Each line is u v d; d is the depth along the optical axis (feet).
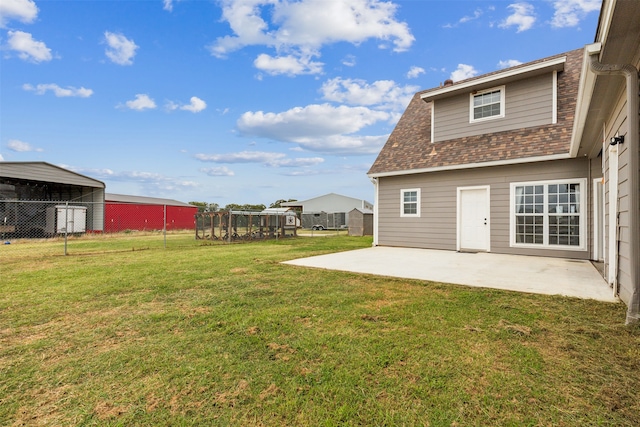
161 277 19.80
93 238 58.23
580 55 33.53
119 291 16.25
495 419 6.04
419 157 36.22
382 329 10.61
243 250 36.68
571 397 6.71
